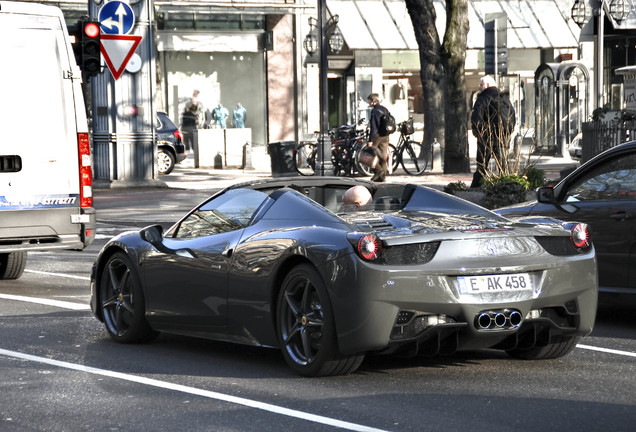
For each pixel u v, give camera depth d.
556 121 87.62
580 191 22.78
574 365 18.02
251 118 92.88
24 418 14.84
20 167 26.78
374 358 18.55
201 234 19.27
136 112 61.66
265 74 92.88
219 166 81.38
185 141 89.88
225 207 19.06
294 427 14.12
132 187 61.31
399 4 96.50
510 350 18.56
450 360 18.36
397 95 96.44
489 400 15.48
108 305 20.73
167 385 16.73
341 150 65.50
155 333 20.41
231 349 19.78
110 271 20.67
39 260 34.97
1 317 23.44
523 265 16.61
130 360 18.80
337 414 14.74
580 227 17.53
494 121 43.44
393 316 16.03
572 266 17.08
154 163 62.09
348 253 16.19
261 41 92.50
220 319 18.45
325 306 16.44
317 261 16.50
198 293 18.80
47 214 27.06
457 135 68.44
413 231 16.53
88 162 27.58
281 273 17.41
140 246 20.05
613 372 17.45
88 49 40.16
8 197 26.62
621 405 15.15
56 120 27.23
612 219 21.97
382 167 61.16
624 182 22.12
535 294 16.70
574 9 76.19
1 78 26.69
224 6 88.69
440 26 97.56
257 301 17.69
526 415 14.60
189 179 69.12
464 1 68.31
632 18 88.88
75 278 30.42
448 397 15.68
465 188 40.56
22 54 26.95
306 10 92.81
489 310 16.36
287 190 18.23
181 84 90.38
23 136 26.84
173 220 45.00
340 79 95.75
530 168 41.31
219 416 14.76
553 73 87.12
